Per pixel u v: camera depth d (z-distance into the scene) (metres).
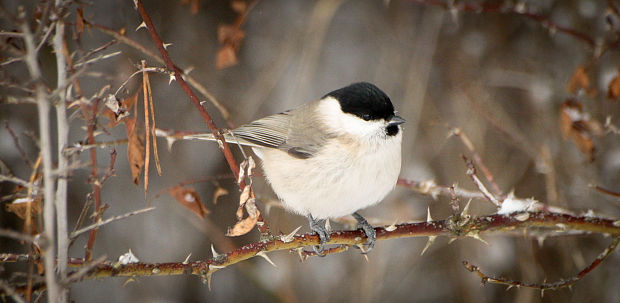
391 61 12.07
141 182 11.35
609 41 9.00
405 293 11.83
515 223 5.90
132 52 10.76
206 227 11.16
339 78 12.20
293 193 7.62
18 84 4.31
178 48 11.48
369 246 6.27
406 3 12.33
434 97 11.77
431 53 11.66
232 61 8.24
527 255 11.12
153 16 11.31
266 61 11.98
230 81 11.79
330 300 11.55
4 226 9.89
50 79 9.29
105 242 10.98
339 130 7.33
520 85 11.42
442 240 12.00
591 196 10.24
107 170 5.03
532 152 10.77
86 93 9.91
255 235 11.62
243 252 5.29
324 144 7.33
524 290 10.95
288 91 11.98
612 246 6.05
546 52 11.38
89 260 4.86
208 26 11.83
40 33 4.57
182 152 11.57
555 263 11.07
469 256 11.70
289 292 11.28
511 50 11.71
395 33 12.29
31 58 4.03
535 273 10.96
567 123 7.54
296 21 12.23
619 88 7.71
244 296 12.02
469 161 6.28
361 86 7.43
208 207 11.59
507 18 11.71
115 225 11.12
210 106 11.46
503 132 11.03
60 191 4.39
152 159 11.46
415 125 11.31
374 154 7.18
